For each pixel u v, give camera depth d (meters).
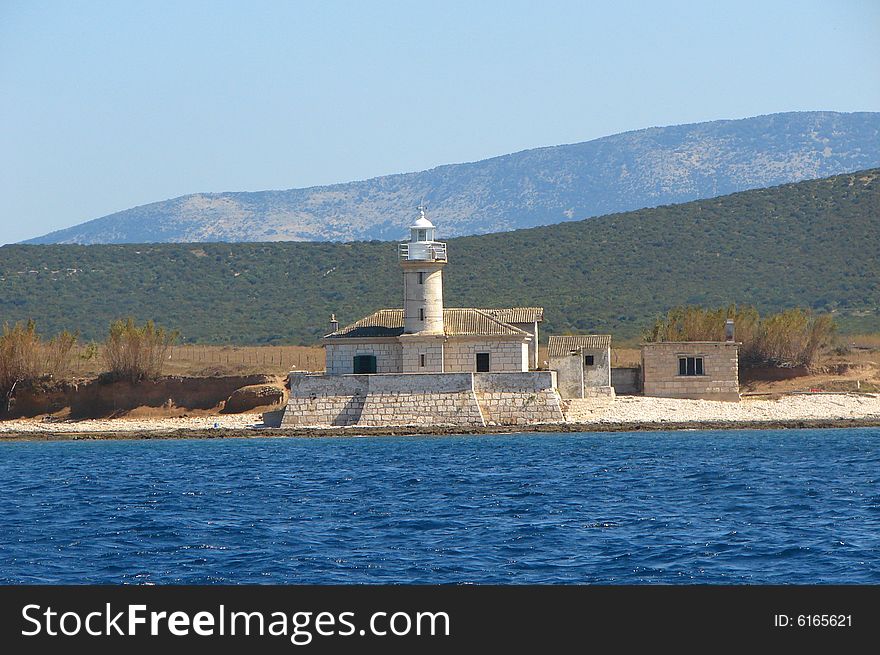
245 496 175.88
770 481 180.12
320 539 138.62
